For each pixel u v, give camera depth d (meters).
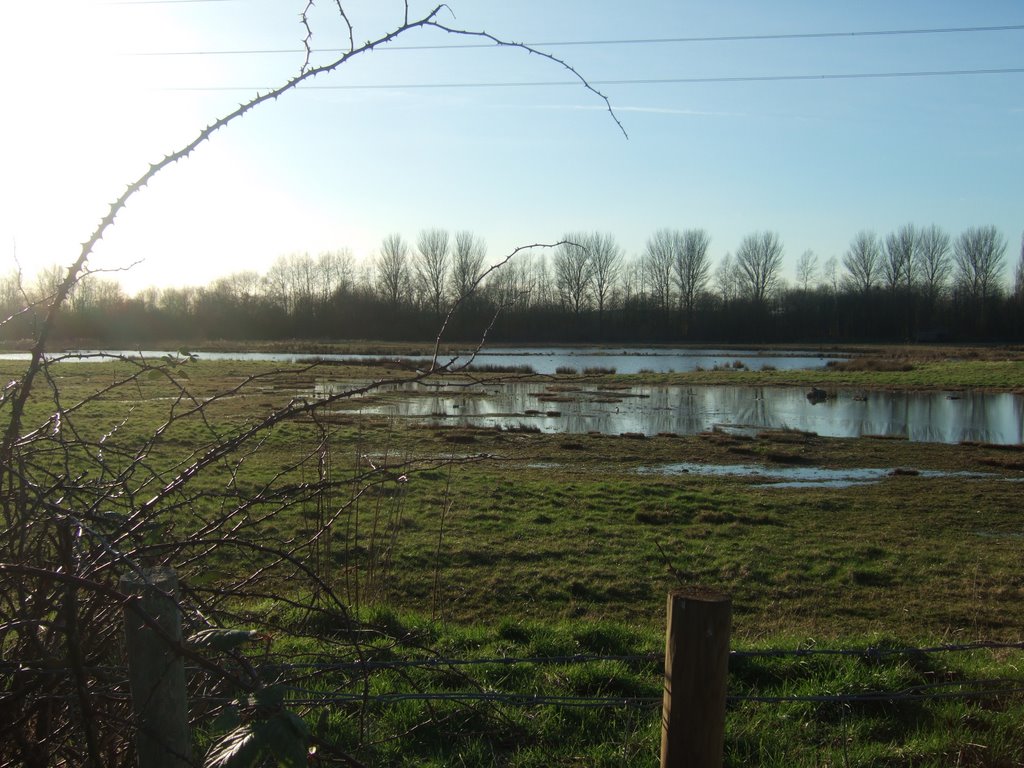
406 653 5.34
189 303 80.62
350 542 10.59
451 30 2.60
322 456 3.75
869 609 9.35
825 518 14.39
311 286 92.56
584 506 14.54
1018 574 10.80
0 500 2.55
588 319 92.06
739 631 8.44
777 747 4.29
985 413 32.56
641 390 41.28
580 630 6.40
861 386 42.75
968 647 4.41
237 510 2.89
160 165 2.35
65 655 2.61
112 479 3.13
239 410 25.86
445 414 30.14
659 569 10.80
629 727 4.53
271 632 4.57
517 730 4.37
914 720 4.80
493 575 10.25
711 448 23.06
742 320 95.62
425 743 4.25
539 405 34.12
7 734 2.46
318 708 3.92
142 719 2.09
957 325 91.44
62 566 2.37
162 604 2.09
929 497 16.56
